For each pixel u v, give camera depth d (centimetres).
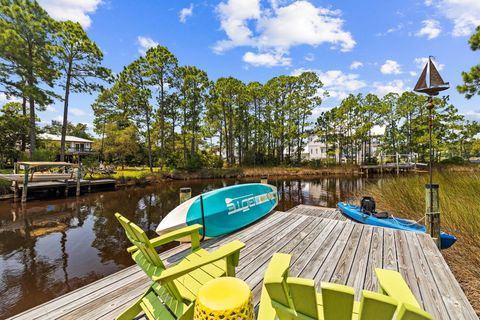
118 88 1822
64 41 1262
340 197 931
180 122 2036
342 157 2430
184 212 298
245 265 228
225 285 89
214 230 309
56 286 328
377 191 705
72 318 162
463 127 2194
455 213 366
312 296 75
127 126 2328
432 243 270
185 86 1902
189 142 2389
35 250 446
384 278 95
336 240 285
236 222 338
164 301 140
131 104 1802
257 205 391
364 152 2547
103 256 421
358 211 468
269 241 290
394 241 277
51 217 672
